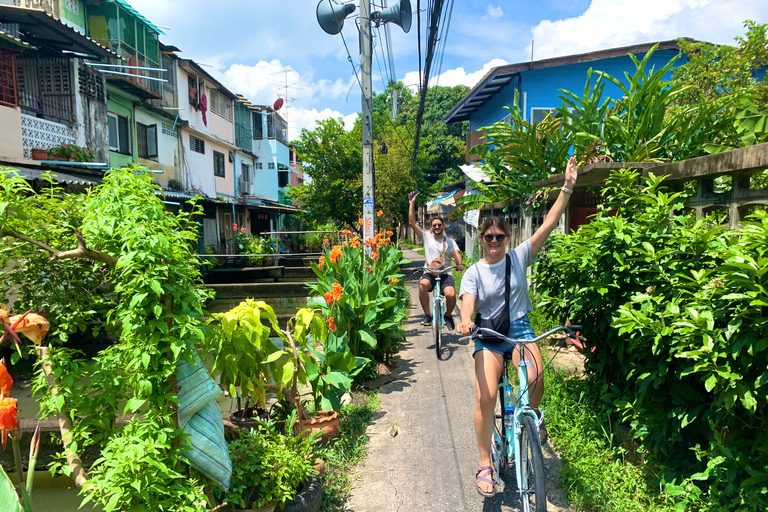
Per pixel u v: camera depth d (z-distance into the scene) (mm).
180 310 2508
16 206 2418
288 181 37031
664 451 3123
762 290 2312
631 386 3623
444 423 4621
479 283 3287
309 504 3023
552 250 4668
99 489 2221
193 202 2971
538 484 2602
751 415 2641
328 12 9781
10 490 1819
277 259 20938
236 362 3590
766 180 4461
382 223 17391
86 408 2670
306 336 4121
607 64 14219
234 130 27016
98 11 15383
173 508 2287
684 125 6570
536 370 3064
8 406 1769
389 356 6547
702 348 2566
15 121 9867
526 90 14414
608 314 3641
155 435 2346
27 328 2168
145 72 17297
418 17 8133
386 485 3590
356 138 17797
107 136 13422
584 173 5434
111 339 7523
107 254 2453
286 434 3566
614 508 3008
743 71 8664
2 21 9859
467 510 3252
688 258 3197
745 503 2523
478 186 10906
